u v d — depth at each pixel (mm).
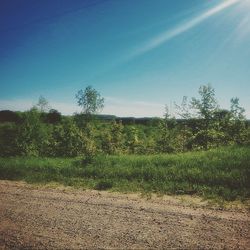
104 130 17672
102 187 9742
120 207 7457
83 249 5203
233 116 16750
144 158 12578
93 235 5766
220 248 5141
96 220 6570
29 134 18719
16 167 13062
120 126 17625
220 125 16922
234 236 5590
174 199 8109
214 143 16078
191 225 6160
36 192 9312
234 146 13805
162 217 6664
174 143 16484
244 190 8367
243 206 7289
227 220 6383
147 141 17156
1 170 12664
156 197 8375
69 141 17328
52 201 8180
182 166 10773
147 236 5664
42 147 18266
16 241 5574
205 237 5574
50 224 6391
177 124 17875
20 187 10164
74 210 7312
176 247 5199
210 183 9117
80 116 24938
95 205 7688
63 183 10555
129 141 17172
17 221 6617
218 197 8047
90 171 11453
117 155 15312
